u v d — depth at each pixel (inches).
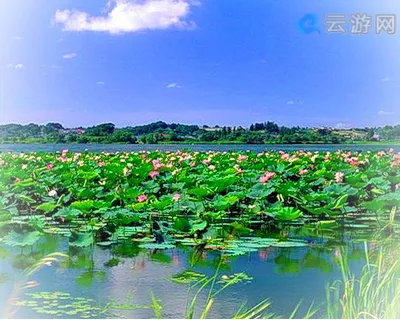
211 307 256.4
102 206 389.4
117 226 387.2
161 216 435.2
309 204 450.0
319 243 368.8
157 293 273.9
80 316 244.2
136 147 1615.4
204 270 311.4
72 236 344.2
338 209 445.4
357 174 510.9
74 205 386.0
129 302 260.4
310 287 283.3
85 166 607.5
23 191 488.1
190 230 361.1
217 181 448.8
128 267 315.6
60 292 273.3
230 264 321.7
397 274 237.1
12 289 277.3
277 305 258.8
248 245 362.6
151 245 358.0
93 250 350.0
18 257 335.3
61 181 521.0
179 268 313.9
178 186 511.5
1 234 385.4
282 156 743.7
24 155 826.2
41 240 374.3
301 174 580.1
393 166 599.2
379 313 209.8
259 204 446.6
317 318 241.9
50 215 457.1
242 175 540.1
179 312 250.4
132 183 520.1
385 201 418.9
